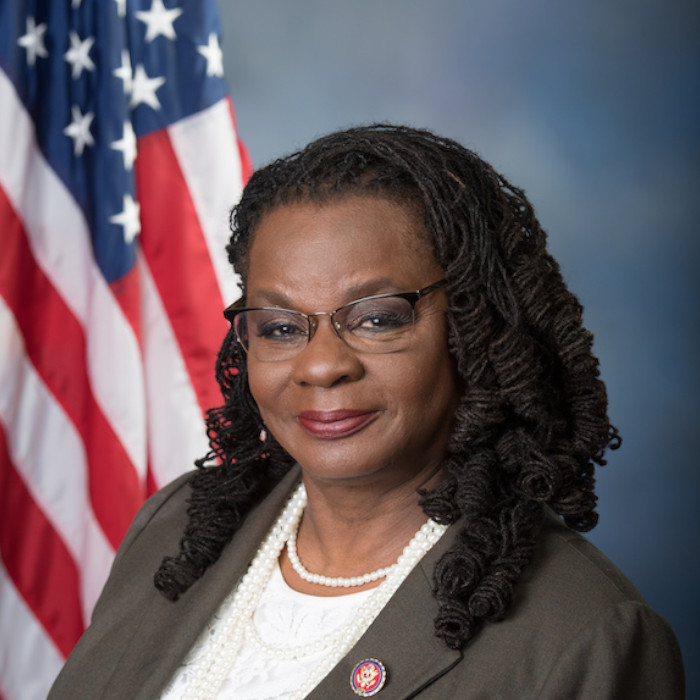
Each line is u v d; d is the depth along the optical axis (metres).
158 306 3.17
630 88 6.12
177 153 3.19
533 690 1.28
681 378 6.09
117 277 3.05
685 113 6.09
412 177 1.39
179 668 1.55
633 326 6.12
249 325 1.45
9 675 2.98
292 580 1.57
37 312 3.00
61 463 3.01
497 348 1.40
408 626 1.38
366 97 6.25
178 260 3.18
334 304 1.35
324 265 1.35
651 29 6.08
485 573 1.36
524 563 1.37
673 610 5.84
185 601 1.62
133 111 3.18
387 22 6.21
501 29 6.18
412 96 6.23
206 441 3.19
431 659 1.34
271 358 1.42
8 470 2.95
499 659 1.31
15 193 2.94
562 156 6.16
